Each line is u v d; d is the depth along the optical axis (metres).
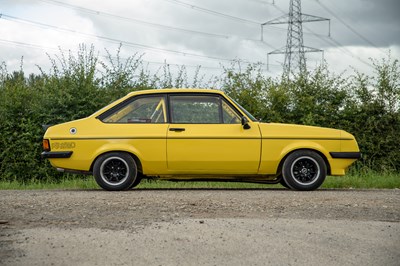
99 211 7.00
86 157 9.55
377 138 15.77
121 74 15.57
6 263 4.63
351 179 12.38
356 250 5.13
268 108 15.63
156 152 9.56
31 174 14.85
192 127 9.65
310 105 15.66
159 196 8.48
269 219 6.41
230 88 15.85
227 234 5.62
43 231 5.74
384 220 6.52
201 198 8.21
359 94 15.95
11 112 14.97
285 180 9.66
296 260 4.80
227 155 9.58
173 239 5.41
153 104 9.77
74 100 14.86
